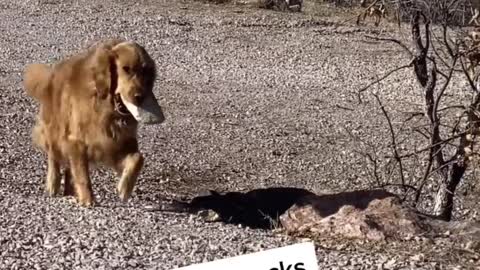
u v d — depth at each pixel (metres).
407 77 10.70
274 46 12.78
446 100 8.84
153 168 6.23
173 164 6.39
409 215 4.17
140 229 4.09
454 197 5.50
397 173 6.26
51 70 4.67
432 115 4.80
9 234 3.91
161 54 11.78
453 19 4.69
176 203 4.99
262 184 6.10
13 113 7.51
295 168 6.57
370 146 6.81
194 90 9.40
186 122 7.75
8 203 4.49
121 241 3.88
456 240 4.02
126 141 4.42
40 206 4.47
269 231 4.29
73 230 4.02
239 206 5.04
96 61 4.31
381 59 11.92
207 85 9.79
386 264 3.70
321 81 10.47
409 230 4.08
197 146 6.97
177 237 3.98
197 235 4.04
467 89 9.34
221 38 13.20
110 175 5.54
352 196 4.33
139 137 7.09
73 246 3.79
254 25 14.36
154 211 4.59
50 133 4.67
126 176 4.40
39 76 4.68
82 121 4.42
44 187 5.07
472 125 4.33
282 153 6.93
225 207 5.01
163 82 9.77
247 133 7.49
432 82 4.77
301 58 11.98
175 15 14.88
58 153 4.69
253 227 4.71
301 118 8.22
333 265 3.68
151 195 5.29
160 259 3.67
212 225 4.32
